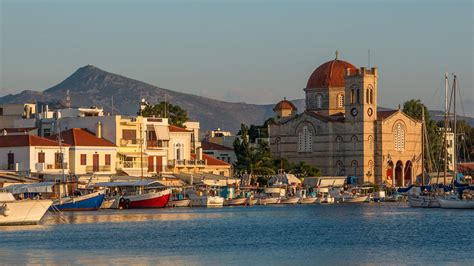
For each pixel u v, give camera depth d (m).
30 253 186.00
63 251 189.75
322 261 178.38
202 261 177.38
